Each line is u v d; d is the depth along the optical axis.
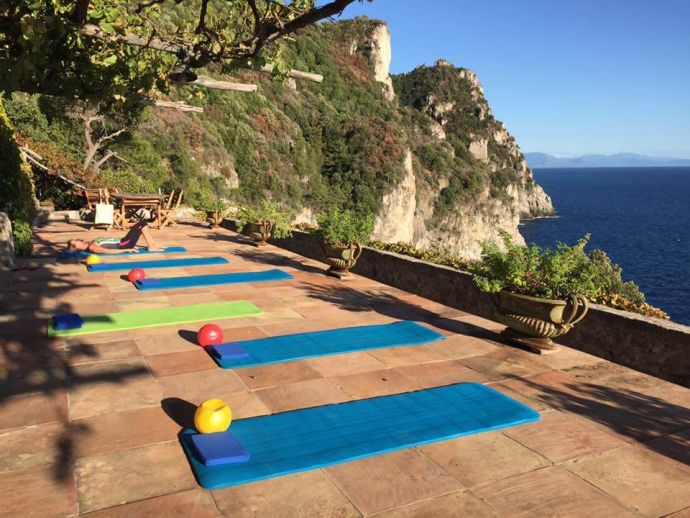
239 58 4.65
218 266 10.10
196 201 18.02
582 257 5.50
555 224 125.94
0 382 4.19
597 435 3.72
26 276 8.38
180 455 3.17
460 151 117.44
